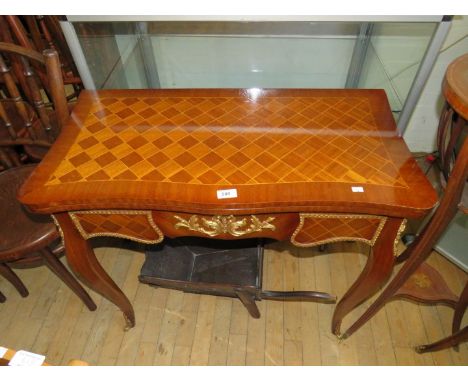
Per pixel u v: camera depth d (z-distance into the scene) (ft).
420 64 3.54
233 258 3.91
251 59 4.53
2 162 4.27
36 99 3.60
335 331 3.97
